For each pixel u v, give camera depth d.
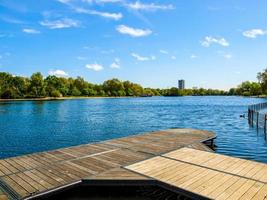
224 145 18.83
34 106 68.00
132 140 16.05
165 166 10.41
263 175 9.28
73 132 27.09
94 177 9.19
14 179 9.02
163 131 19.97
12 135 25.17
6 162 10.97
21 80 108.69
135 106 72.88
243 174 9.39
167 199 9.02
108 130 28.47
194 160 11.22
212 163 10.75
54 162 10.98
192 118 40.62
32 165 10.56
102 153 12.53
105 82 157.88
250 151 16.86
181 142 15.36
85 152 12.73
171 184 8.49
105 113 49.50
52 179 9.02
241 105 75.81
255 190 7.98
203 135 18.00
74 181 8.83
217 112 51.59
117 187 9.43
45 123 34.12
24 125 32.19
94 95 144.00
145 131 27.83
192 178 9.04
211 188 8.16
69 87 133.75
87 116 43.59
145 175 9.37
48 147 20.05
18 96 104.44
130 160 11.27
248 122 33.69
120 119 39.41
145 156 11.94
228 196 7.58
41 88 109.62
